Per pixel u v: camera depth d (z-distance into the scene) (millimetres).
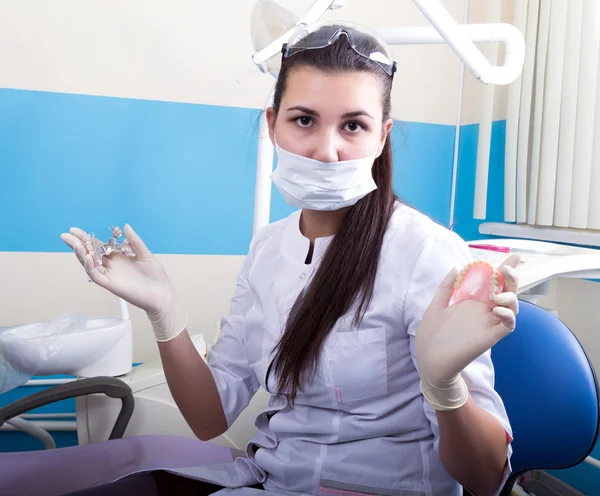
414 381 938
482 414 781
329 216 991
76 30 2127
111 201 2229
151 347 2311
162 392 1649
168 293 1029
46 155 2148
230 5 2266
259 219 1677
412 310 890
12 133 2107
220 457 1215
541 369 1093
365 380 908
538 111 2162
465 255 932
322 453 932
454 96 2594
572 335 1103
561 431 1071
